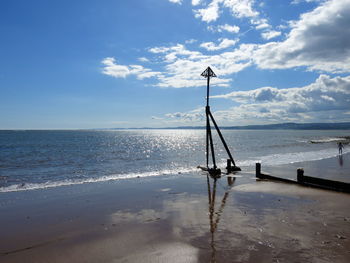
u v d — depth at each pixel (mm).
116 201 12555
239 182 16828
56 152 46969
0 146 61000
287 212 9859
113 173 23297
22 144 68562
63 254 6926
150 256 6609
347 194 12609
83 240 7793
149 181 18203
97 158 37500
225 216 9617
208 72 21016
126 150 53062
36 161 33281
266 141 86000
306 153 40125
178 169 25328
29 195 14281
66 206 11797
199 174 21031
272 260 6121
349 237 7379
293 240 7219
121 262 6371
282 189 13984
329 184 13727
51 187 16641
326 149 49219
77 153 45312
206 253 6629
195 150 53594
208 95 21047
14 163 31203
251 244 7047
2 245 7574
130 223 9234
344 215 9391
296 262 5992
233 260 6203
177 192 14266
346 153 39281
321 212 9773
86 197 13570
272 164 26359
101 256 6738
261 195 12828
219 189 14812
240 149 52938
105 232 8406
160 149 56656
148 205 11648
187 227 8578
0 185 17688
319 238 7312
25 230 8766
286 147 56625
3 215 10508
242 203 11430
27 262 6547
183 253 6684
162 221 9320
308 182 14844
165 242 7418
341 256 6242
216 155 41625
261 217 9336
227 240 7379
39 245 7527
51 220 9805
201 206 11172
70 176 21812
